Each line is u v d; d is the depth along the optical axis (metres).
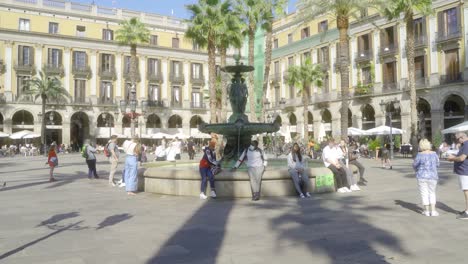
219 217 7.82
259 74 47.34
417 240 6.00
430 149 7.88
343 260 5.07
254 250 5.53
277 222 7.33
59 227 6.99
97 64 49.66
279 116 53.12
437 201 9.49
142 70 52.47
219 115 41.00
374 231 6.58
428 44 35.31
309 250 5.52
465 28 32.44
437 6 34.56
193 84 56.03
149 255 5.30
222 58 28.64
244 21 28.66
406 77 37.06
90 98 49.09
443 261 5.00
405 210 8.41
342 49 21.41
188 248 5.64
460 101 34.78
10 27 44.84
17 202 9.87
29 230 6.77
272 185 10.56
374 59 40.41
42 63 46.28
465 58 32.47
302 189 10.62
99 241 6.03
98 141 50.31
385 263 4.94
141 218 7.77
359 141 39.50
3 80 44.28
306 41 48.78
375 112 39.91
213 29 26.73
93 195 11.09
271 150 39.41
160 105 53.12
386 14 29.14
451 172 16.91
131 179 11.15
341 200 9.88
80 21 48.81
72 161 30.41
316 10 23.52
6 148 41.34
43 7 46.50
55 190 12.34
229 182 10.28
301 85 39.47
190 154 27.56
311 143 28.45
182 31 55.62
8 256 5.25
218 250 5.54
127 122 52.59
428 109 36.81
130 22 40.03
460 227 6.82
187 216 7.94
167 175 10.94
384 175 16.48
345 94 21.33
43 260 5.07
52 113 45.25
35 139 45.94
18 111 45.56
